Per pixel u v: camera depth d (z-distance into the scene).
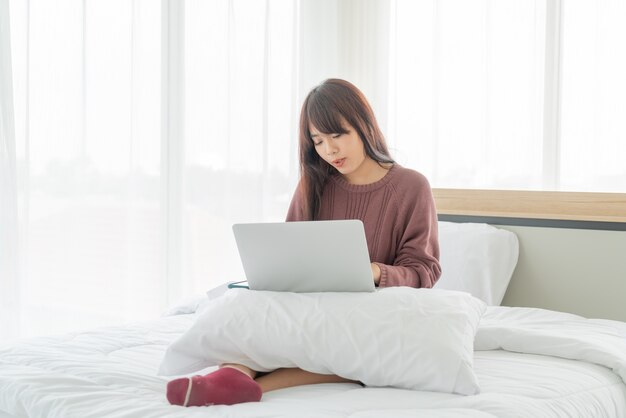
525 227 2.65
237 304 1.58
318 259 1.60
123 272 2.82
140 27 2.88
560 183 2.88
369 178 2.05
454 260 2.63
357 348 1.47
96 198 2.74
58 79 2.62
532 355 1.75
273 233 1.59
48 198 2.61
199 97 3.09
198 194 3.10
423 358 1.42
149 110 2.92
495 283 2.58
